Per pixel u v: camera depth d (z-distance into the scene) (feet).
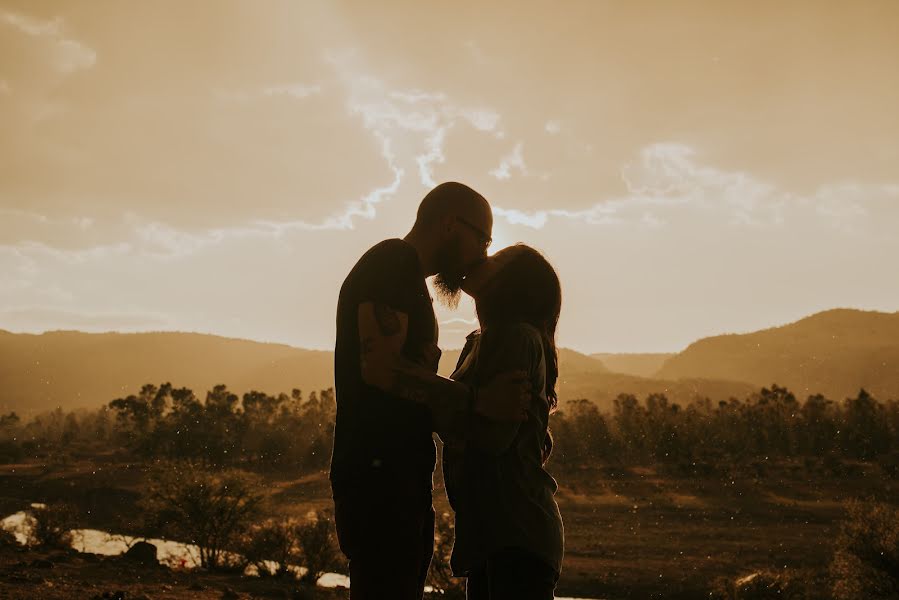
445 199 9.00
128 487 249.96
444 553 63.31
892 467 301.84
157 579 50.03
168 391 467.52
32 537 84.17
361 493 8.18
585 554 163.22
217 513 79.41
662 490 273.33
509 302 9.04
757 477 303.27
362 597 8.16
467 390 8.07
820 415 425.69
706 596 127.34
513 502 8.34
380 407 8.26
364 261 8.55
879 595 87.20
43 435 637.30
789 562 151.02
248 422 444.96
